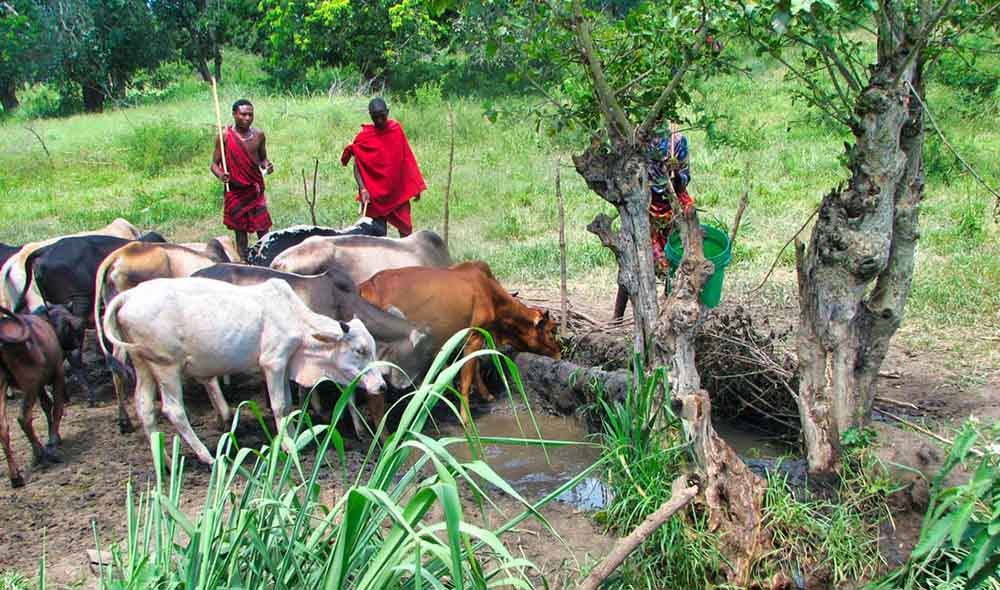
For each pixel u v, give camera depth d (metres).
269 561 3.03
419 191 9.01
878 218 4.57
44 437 6.11
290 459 3.17
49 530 4.77
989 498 3.90
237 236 9.36
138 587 2.99
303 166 15.31
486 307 6.48
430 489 2.73
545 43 4.98
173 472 3.30
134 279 6.45
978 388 6.16
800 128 14.93
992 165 11.93
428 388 2.96
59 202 13.92
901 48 4.37
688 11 4.58
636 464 4.64
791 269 8.94
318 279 6.04
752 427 6.10
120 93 29.45
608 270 9.36
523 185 13.02
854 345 4.80
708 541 4.29
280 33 25.03
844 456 4.75
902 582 4.13
